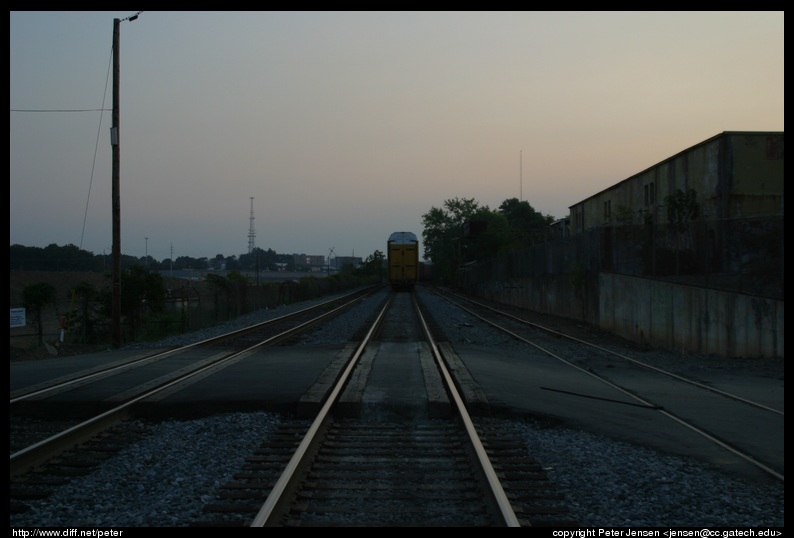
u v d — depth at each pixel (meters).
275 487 6.11
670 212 32.91
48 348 22.05
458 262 96.12
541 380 13.93
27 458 7.50
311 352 18.20
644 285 22.70
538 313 40.72
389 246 73.38
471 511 6.17
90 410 10.57
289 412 10.55
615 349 20.98
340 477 7.11
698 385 14.02
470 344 20.50
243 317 38.56
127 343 24.83
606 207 48.22
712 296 19.16
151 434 9.34
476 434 8.39
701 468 8.16
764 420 10.77
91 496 6.72
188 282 59.69
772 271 17.88
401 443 8.55
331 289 81.62
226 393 11.36
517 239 74.75
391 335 23.81
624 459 8.27
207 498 6.51
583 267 30.84
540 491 6.78
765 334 17.81
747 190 30.52
